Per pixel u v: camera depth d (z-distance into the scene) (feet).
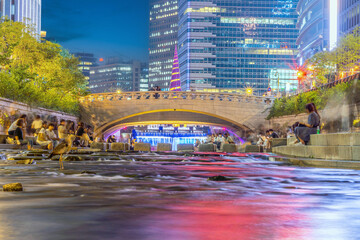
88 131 107.86
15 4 355.36
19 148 82.12
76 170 33.30
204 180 26.05
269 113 242.17
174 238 9.87
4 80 139.33
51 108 182.19
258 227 11.25
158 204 15.39
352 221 12.25
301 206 15.29
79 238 9.73
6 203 15.23
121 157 53.62
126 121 255.29
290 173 33.65
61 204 15.06
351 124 71.10
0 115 120.57
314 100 190.90
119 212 13.46
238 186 22.66
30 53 179.93
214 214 13.32
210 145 95.61
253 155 59.98
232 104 239.30
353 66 210.38
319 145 50.88
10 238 9.66
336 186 23.29
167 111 248.52
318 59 220.23
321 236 10.17
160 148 93.81
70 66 225.35
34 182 23.49
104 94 234.17
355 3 324.80
